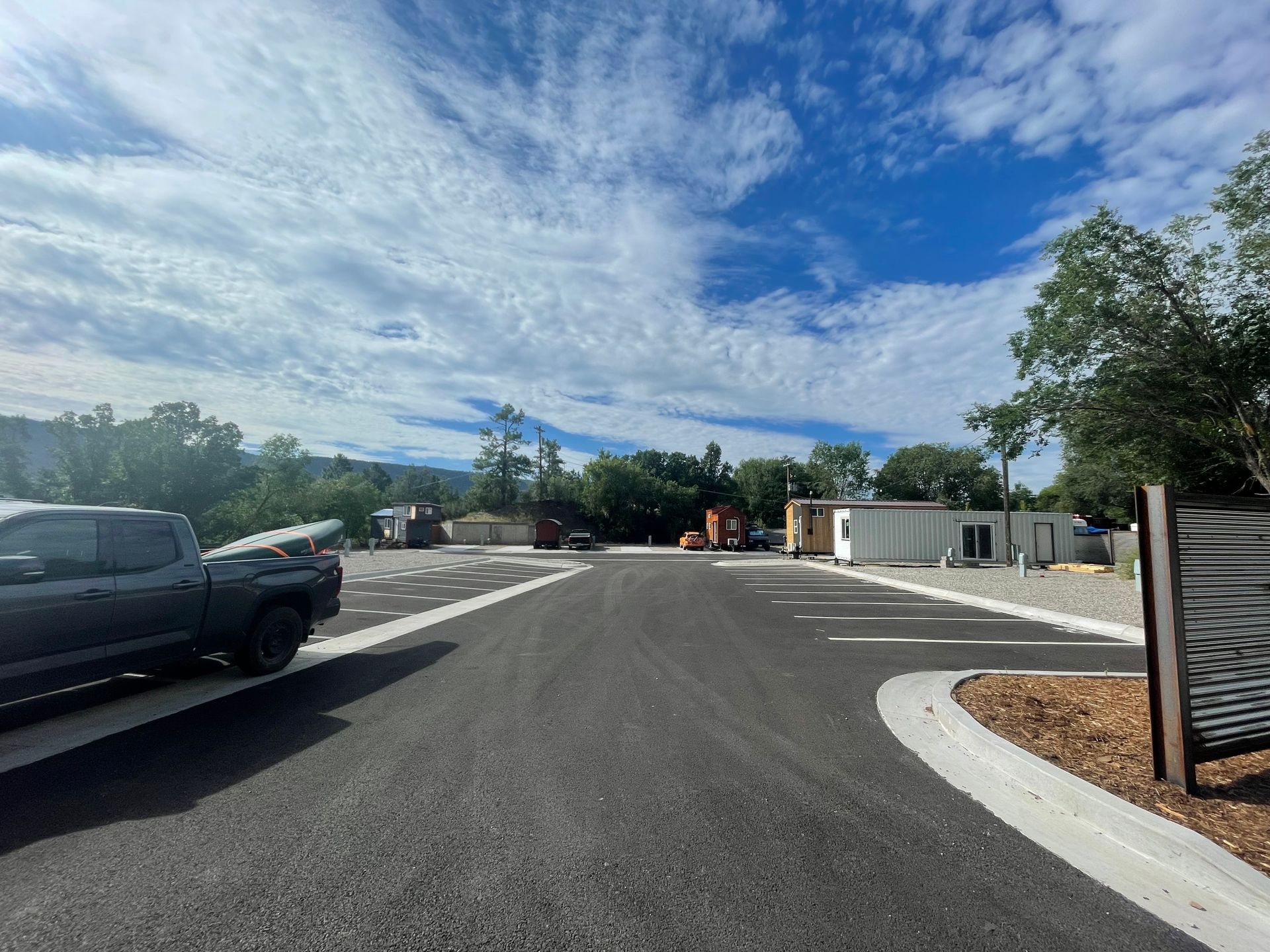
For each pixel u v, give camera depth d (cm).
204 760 455
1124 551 2542
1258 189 1198
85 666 509
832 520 3888
